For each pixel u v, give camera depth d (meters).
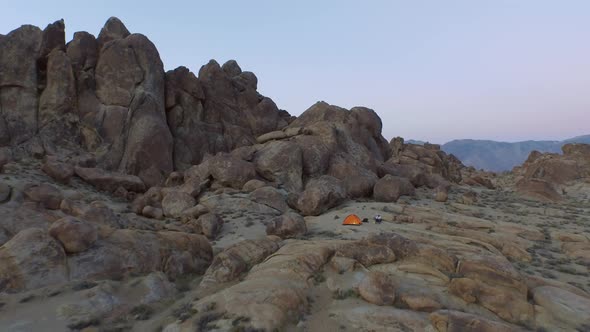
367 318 12.17
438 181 50.03
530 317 12.58
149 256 17.73
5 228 18.41
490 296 13.23
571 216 35.38
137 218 28.39
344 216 29.47
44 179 32.19
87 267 15.80
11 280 14.00
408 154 60.88
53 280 14.69
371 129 59.50
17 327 11.67
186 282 17.34
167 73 49.25
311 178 41.19
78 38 44.66
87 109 42.69
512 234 25.88
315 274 15.43
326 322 12.26
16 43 41.16
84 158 38.69
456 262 15.44
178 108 47.97
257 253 18.11
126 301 14.18
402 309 12.84
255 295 13.03
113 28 49.75
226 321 11.76
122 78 43.69
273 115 60.03
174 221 30.28
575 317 12.37
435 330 11.51
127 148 40.75
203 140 48.97
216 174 38.00
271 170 39.69
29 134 39.03
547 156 70.19
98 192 34.53
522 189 49.22
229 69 67.56
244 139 52.91
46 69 42.16
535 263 20.08
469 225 27.39
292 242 19.89
